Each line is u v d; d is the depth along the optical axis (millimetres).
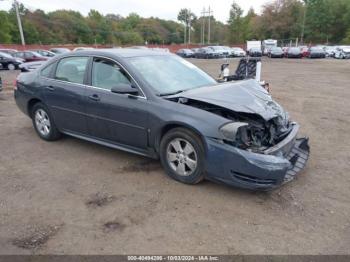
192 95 3951
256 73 10016
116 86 4117
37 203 3629
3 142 5617
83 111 4777
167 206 3549
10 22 75250
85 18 103312
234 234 3086
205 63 31500
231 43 93062
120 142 4551
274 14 81062
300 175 4359
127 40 104938
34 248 2893
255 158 3416
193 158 3859
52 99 5184
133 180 4148
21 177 4270
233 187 3930
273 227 3195
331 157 5051
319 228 3193
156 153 4238
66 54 5184
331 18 74250
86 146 5371
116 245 2932
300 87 13445
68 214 3412
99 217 3357
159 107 3979
